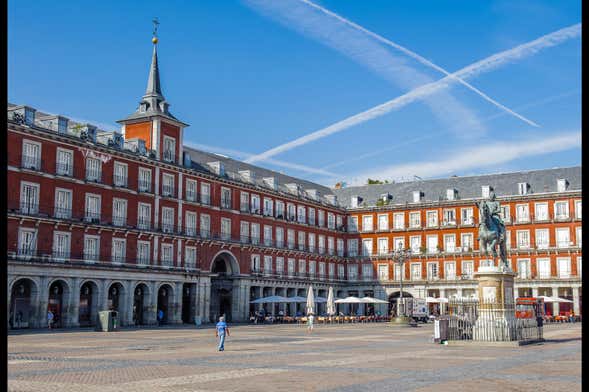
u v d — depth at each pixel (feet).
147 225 195.11
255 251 240.73
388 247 285.64
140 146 196.54
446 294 271.69
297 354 80.69
